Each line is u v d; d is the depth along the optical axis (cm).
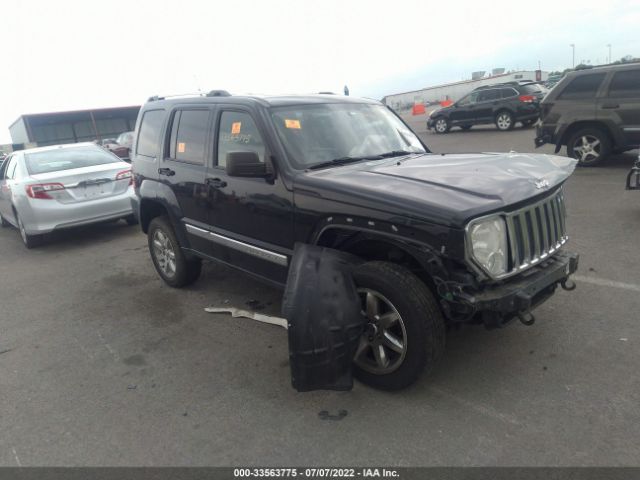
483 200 288
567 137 1040
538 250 325
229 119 426
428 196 296
